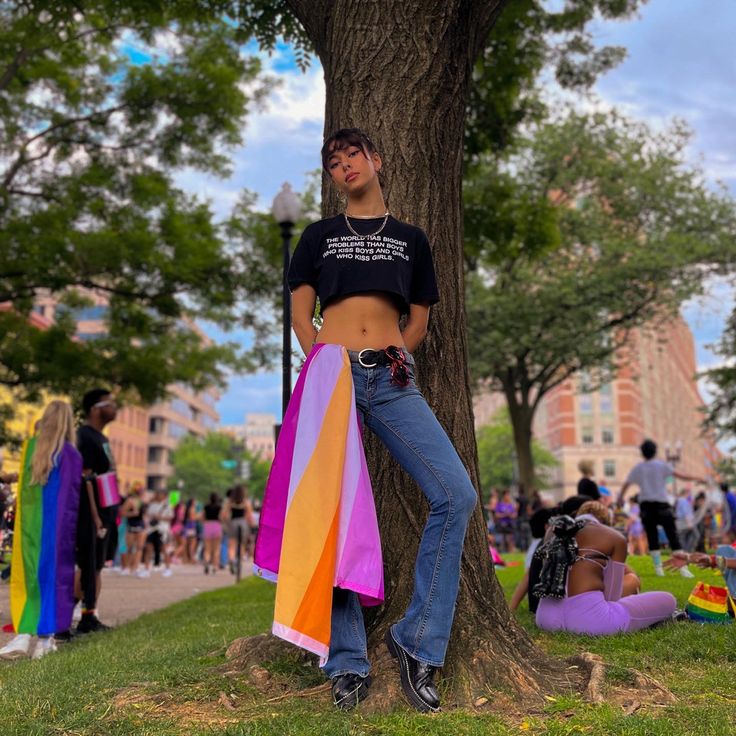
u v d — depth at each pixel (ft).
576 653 13.89
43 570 18.62
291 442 10.89
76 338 65.10
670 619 17.34
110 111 57.26
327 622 10.03
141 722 10.29
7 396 70.64
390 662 11.10
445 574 10.53
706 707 10.52
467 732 9.26
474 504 10.59
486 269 86.89
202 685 11.84
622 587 18.02
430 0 14.08
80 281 54.85
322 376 10.67
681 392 419.74
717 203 88.74
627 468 270.87
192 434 375.04
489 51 36.27
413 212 13.65
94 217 56.80
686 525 63.52
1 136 56.65
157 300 58.08
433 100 14.02
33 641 20.99
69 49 52.54
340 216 11.34
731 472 107.04
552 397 292.40
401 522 12.70
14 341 56.90
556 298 82.38
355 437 10.57
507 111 37.55
